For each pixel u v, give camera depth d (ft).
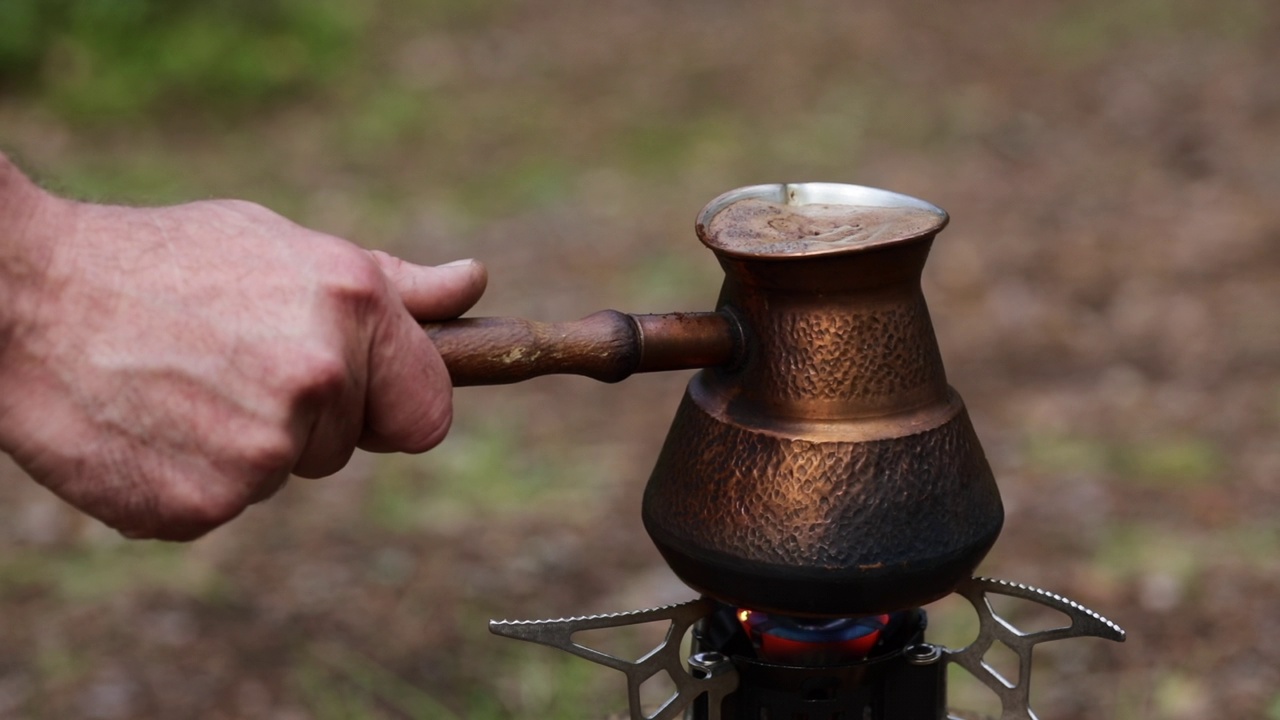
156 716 8.77
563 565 10.53
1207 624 9.24
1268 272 15.70
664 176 20.51
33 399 2.92
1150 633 9.19
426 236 18.16
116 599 10.19
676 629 4.11
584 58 26.81
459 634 9.63
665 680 8.86
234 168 20.93
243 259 3.00
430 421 3.32
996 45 26.94
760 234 3.76
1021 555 10.28
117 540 11.11
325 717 8.72
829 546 3.67
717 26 28.71
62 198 3.02
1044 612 9.47
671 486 3.93
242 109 23.59
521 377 3.65
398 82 25.20
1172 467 11.51
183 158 21.29
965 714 5.30
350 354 3.07
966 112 23.03
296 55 24.86
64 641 9.62
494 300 15.75
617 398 13.73
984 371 13.80
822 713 4.13
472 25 28.81
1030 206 18.65
